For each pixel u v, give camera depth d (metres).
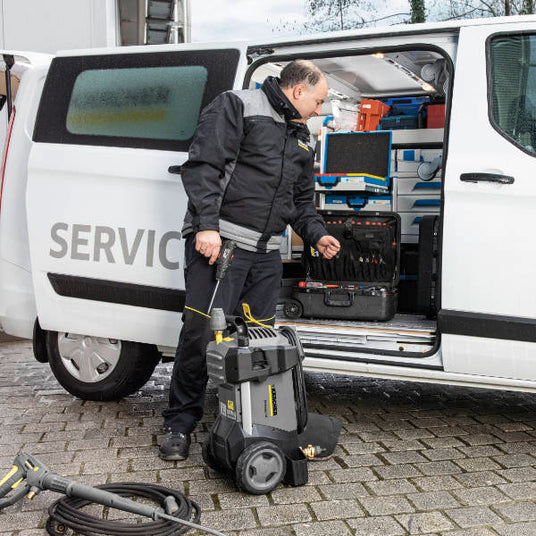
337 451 3.05
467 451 3.05
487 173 2.89
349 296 3.86
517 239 2.86
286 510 2.43
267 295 3.00
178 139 3.26
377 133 4.31
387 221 3.93
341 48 3.19
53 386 4.11
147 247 3.28
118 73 3.45
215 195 2.72
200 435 3.26
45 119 3.55
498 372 2.97
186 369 2.93
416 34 3.10
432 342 3.18
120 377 3.59
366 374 3.23
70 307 3.51
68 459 2.92
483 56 2.99
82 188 3.42
